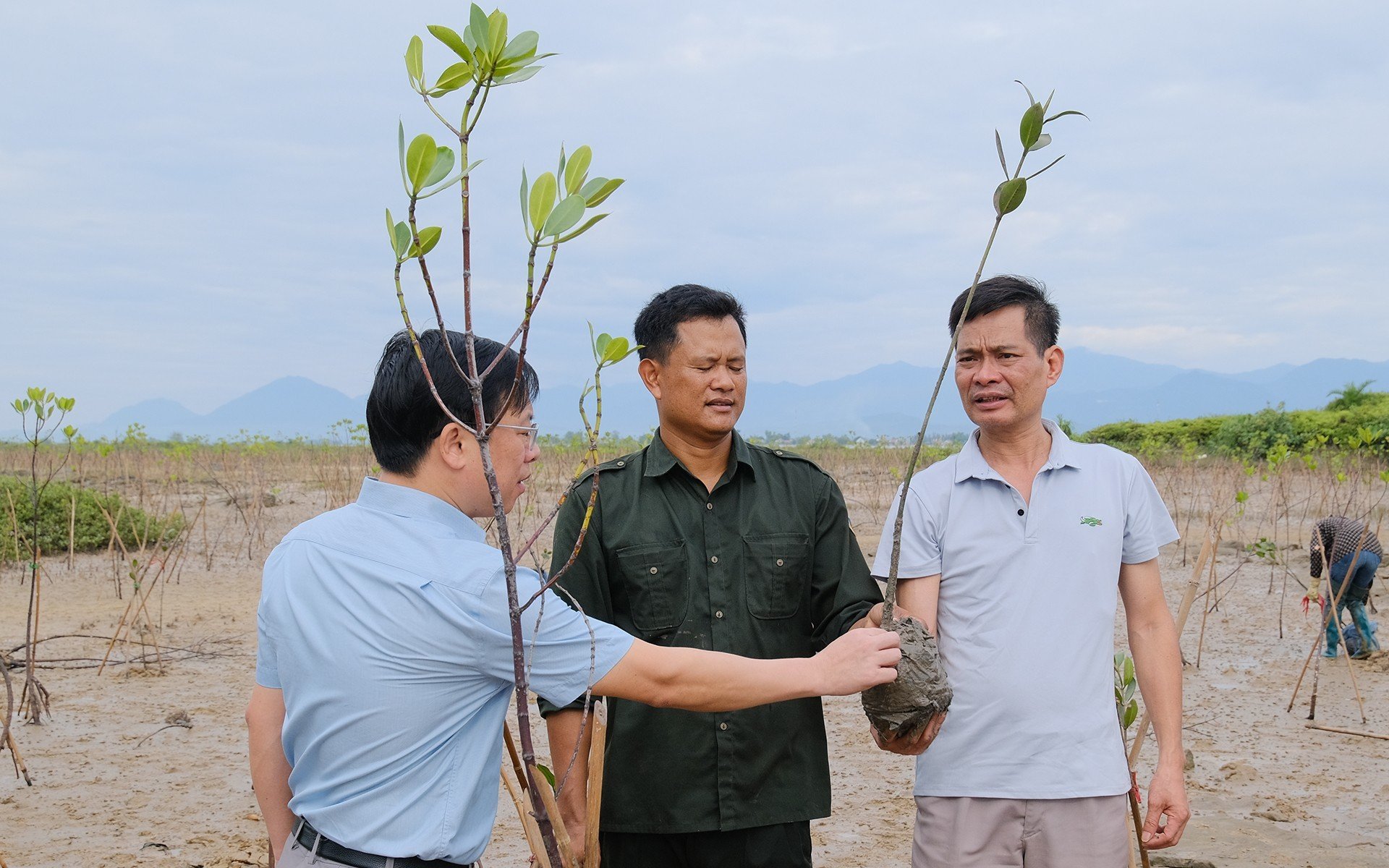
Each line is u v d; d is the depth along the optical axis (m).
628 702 2.57
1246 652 7.45
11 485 11.53
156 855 4.04
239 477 17.78
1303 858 4.06
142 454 18.34
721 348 2.58
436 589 1.66
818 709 2.69
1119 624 8.38
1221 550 11.50
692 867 2.61
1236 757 5.32
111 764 5.13
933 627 2.54
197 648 7.51
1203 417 30.47
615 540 2.64
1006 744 2.44
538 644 1.71
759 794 2.56
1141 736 2.67
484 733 1.75
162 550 11.49
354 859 1.65
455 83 1.38
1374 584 9.50
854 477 19.03
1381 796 4.74
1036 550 2.50
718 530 2.66
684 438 2.68
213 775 5.00
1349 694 6.40
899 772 5.19
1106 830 2.42
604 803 2.56
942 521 2.57
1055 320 2.59
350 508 1.81
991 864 2.46
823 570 2.74
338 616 1.67
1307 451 13.41
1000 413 2.52
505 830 4.52
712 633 2.61
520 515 11.71
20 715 5.88
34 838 4.20
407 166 1.37
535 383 1.89
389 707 1.65
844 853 4.20
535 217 1.39
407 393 1.75
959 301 2.58
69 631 8.00
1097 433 30.88
